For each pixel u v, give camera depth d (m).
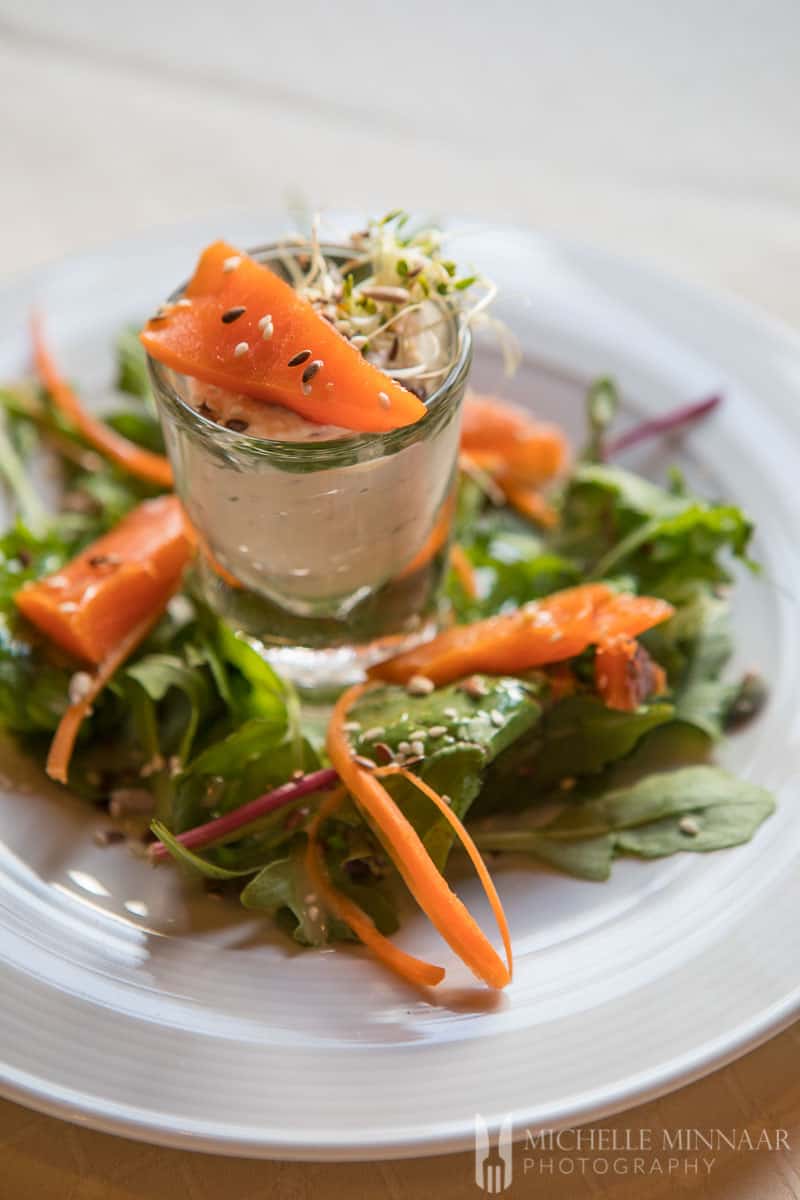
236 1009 0.25
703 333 0.35
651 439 0.34
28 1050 0.24
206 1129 0.24
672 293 0.36
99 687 0.29
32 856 0.28
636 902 0.27
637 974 0.26
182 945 0.26
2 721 0.30
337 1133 0.24
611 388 0.35
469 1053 0.25
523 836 0.28
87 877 0.27
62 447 0.34
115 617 0.30
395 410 0.26
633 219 0.43
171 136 0.45
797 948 0.26
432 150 0.46
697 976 0.25
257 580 0.29
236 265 0.26
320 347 0.26
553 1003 0.25
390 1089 0.24
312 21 0.51
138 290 0.36
